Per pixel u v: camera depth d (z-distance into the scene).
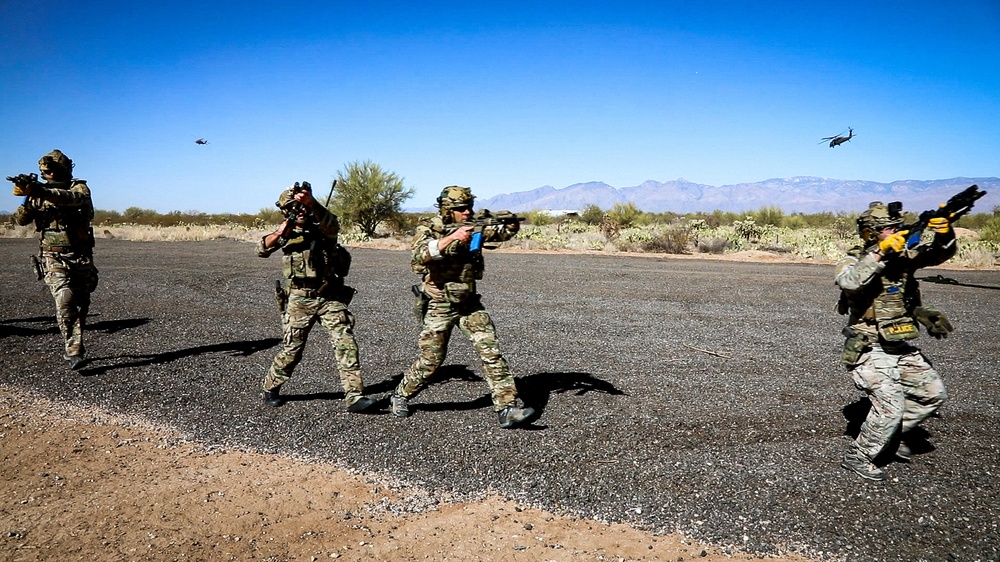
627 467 3.81
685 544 3.00
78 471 3.73
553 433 4.34
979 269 17.44
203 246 23.55
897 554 2.93
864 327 3.72
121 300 9.83
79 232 5.89
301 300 4.69
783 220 39.59
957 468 3.83
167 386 5.34
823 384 5.53
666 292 11.21
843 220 33.06
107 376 5.63
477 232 4.22
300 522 3.17
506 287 11.73
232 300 9.88
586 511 3.30
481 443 4.16
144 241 27.08
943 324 3.53
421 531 3.10
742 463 3.88
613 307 9.52
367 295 10.45
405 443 4.16
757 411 4.81
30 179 5.28
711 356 6.52
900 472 3.78
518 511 3.30
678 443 4.18
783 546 2.99
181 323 8.01
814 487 3.56
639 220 36.44
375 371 5.84
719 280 13.23
